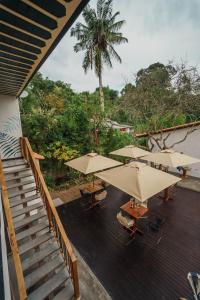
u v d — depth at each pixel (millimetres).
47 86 24516
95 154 8266
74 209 7926
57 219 4195
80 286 4277
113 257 5152
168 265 4816
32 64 3947
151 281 4363
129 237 5961
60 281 3820
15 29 2570
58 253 4441
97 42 19391
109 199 8867
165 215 7215
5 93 6914
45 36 2791
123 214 6375
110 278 4480
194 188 9680
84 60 20375
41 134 10180
